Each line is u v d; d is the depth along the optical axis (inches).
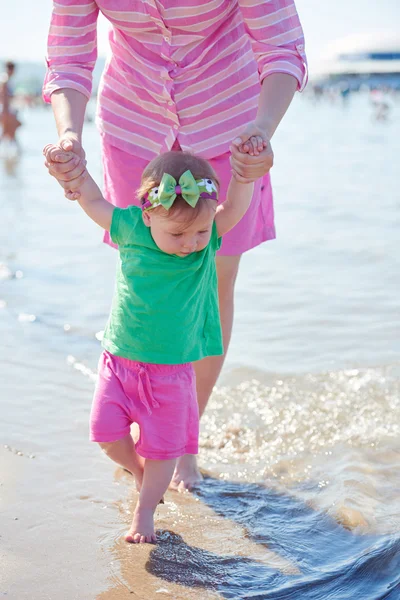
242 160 92.4
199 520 106.3
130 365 100.9
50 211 358.9
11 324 189.5
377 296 218.8
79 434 131.5
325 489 114.1
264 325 194.5
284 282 235.6
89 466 120.3
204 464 124.5
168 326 99.3
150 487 101.2
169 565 93.9
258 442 131.5
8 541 97.3
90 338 181.6
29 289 221.0
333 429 134.4
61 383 153.8
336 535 101.6
